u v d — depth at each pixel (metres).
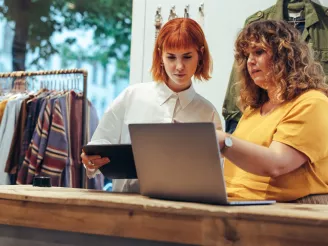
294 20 2.72
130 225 1.31
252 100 1.86
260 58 1.71
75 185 3.41
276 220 1.14
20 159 3.46
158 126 1.43
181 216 1.24
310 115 1.55
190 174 1.39
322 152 1.56
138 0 3.16
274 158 1.50
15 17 4.78
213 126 1.31
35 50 4.79
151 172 1.50
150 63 3.13
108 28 4.77
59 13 4.79
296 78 1.64
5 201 1.52
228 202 1.34
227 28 2.96
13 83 4.00
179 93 2.22
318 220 1.09
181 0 3.06
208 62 2.15
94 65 4.74
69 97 3.45
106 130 2.25
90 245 1.40
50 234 1.47
